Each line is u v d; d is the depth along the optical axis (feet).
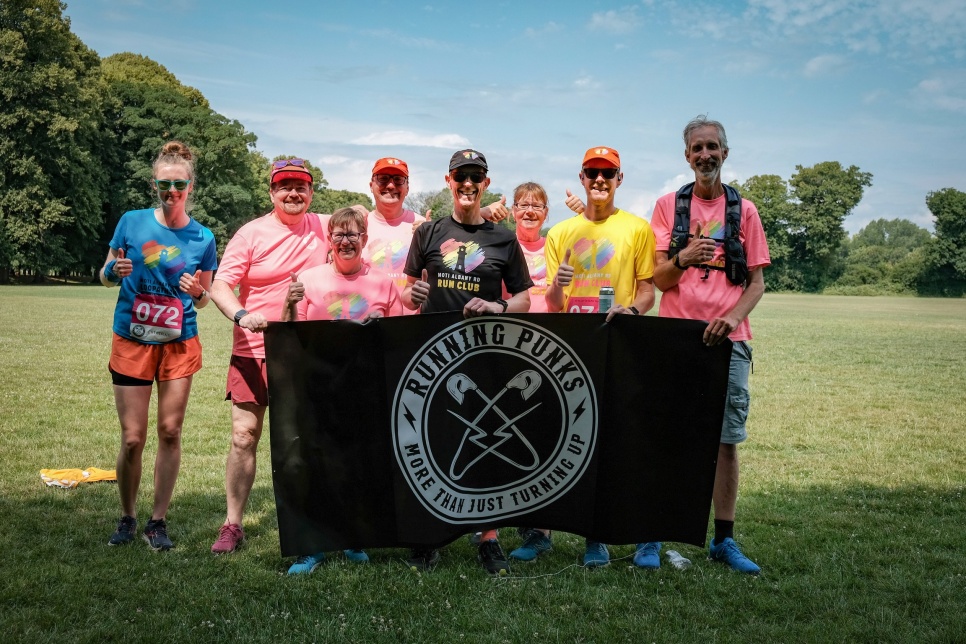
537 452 15.33
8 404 30.89
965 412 34.96
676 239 16.10
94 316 75.82
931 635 12.27
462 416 15.29
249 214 235.20
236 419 16.35
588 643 12.04
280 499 14.94
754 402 37.27
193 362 16.49
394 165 19.30
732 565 15.53
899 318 117.80
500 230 16.29
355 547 15.15
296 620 12.54
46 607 12.84
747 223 16.17
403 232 19.86
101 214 196.24
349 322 15.06
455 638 12.04
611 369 15.24
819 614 13.20
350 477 15.12
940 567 15.57
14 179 169.99
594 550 15.83
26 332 58.65
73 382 36.68
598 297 16.75
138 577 14.26
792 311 138.00
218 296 15.93
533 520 15.43
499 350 15.25
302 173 16.71
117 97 212.02
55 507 18.52
